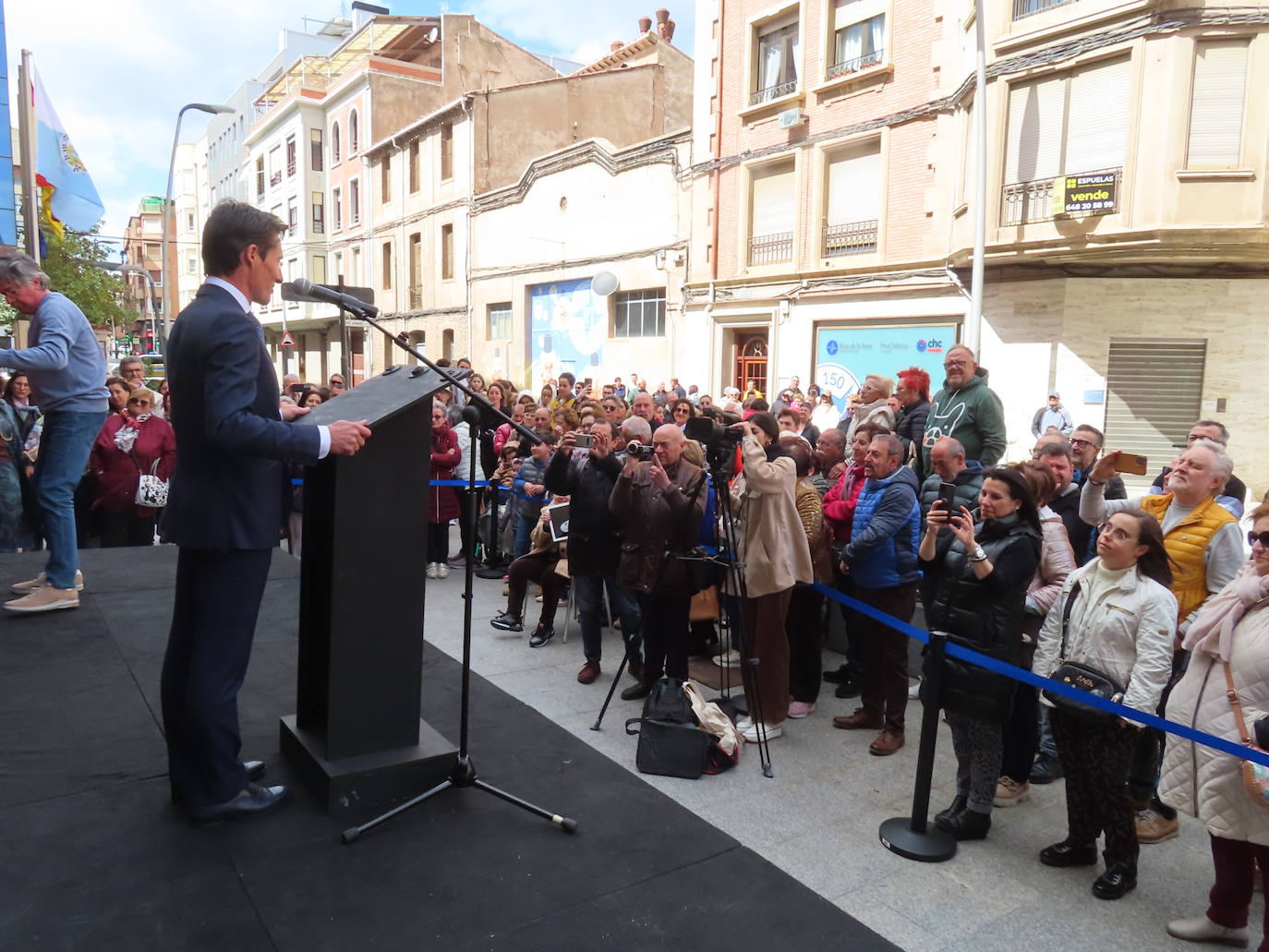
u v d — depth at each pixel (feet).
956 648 10.39
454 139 81.20
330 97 103.60
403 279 92.32
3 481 19.04
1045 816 11.57
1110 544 9.86
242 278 8.02
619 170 61.93
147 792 8.96
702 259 56.18
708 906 7.73
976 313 38.45
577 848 8.52
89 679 11.82
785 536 13.39
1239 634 8.61
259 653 13.53
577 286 67.21
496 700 12.71
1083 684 9.55
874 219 46.88
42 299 12.89
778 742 13.73
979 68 37.11
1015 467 13.12
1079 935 8.79
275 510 8.45
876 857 10.21
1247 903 8.61
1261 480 37.09
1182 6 33.76
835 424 44.06
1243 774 8.26
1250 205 33.99
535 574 18.63
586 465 16.02
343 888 7.55
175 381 7.91
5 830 8.14
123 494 21.97
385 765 8.91
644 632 14.88
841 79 46.57
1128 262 36.40
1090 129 36.91
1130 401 38.58
